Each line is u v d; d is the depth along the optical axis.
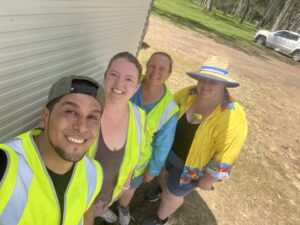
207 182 1.19
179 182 1.31
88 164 0.65
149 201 1.70
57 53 1.13
